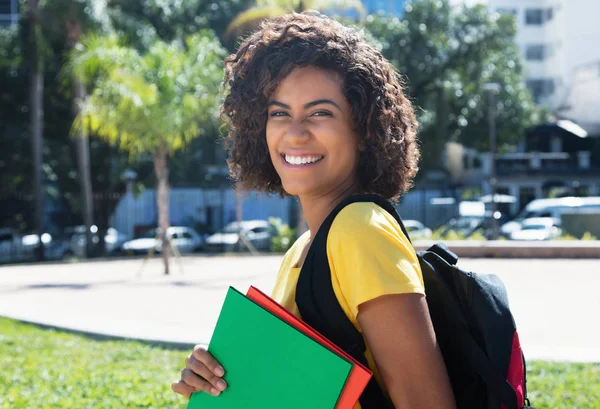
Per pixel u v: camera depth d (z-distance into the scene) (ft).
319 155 5.87
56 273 57.26
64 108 99.55
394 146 6.03
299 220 78.69
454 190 120.98
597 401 16.20
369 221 5.22
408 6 110.63
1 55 94.63
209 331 26.91
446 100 112.27
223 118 6.93
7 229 100.73
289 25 5.97
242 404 5.42
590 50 167.32
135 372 19.83
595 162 152.35
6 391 18.02
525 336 26.63
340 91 5.85
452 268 5.55
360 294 5.07
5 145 99.45
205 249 97.14
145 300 38.14
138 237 98.37
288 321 5.35
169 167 106.52
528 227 90.74
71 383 18.63
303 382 5.17
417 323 5.04
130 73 51.83
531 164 146.82
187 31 106.22
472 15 110.42
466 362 5.53
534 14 176.45
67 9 78.33
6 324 29.55
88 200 86.74
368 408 5.43
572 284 41.86
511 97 116.78
